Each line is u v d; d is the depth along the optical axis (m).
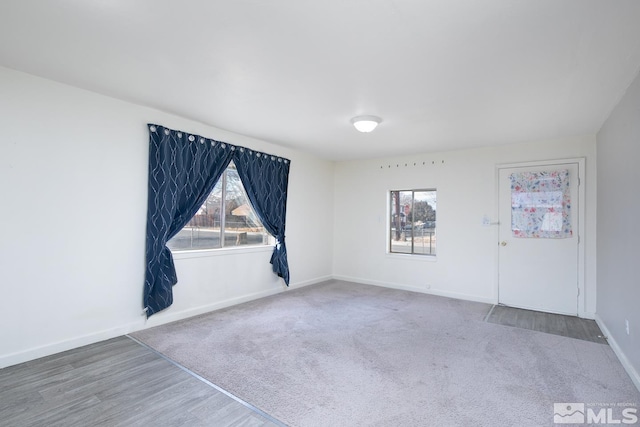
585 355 3.00
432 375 2.61
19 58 2.45
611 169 3.31
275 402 2.22
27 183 2.75
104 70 2.63
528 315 4.25
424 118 3.61
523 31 1.95
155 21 1.93
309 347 3.14
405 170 5.68
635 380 2.45
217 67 2.52
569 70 2.44
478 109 3.31
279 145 5.16
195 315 4.05
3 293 2.64
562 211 4.33
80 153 3.06
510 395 2.33
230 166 4.56
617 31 1.93
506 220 4.74
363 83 2.74
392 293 5.35
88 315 3.13
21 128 2.71
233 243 4.62
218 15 1.86
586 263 4.18
